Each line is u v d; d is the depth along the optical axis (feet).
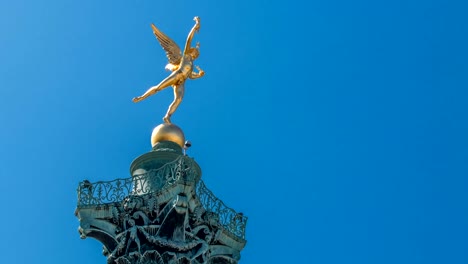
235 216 152.35
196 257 142.72
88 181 145.89
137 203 141.59
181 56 166.50
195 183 144.97
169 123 158.81
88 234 142.92
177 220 140.26
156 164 151.02
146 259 139.44
